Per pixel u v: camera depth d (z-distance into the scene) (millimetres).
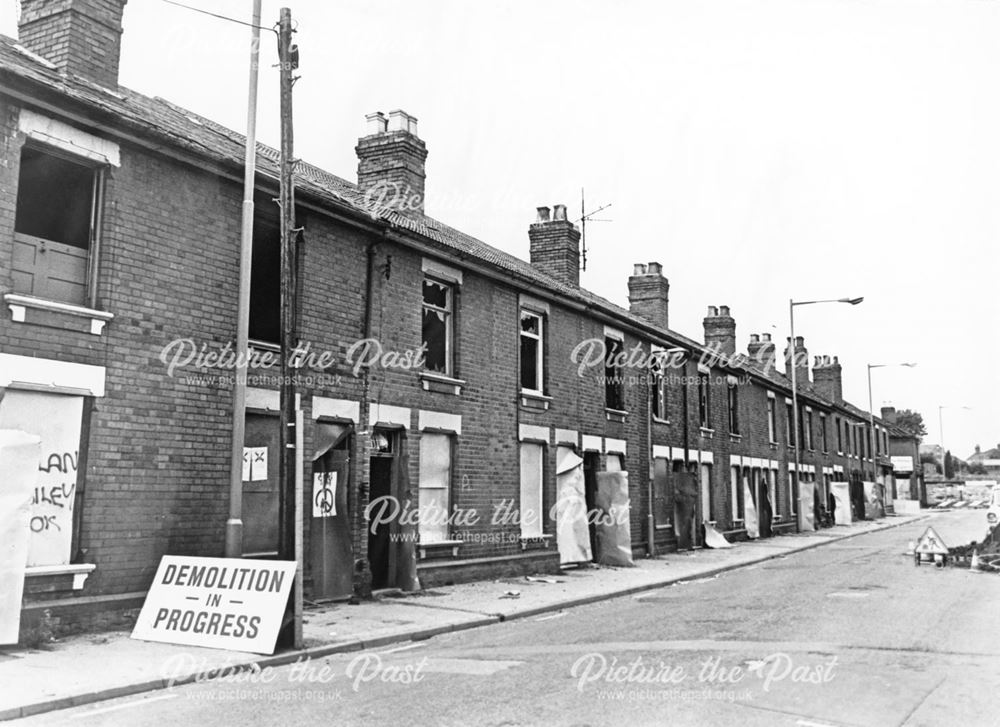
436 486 15625
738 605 13492
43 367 9398
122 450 10141
